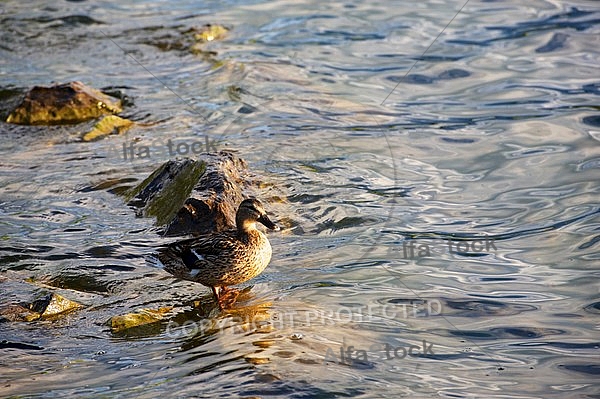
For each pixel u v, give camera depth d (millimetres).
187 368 23969
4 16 64000
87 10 65938
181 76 52062
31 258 31125
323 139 41906
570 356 25062
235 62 53719
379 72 53188
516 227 34188
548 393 23062
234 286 29312
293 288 29156
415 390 22938
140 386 23016
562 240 33062
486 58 55094
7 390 22859
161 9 66500
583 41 56875
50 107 45906
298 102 47156
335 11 65375
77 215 34812
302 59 55219
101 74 52750
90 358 24750
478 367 24375
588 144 42406
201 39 58938
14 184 37781
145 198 35750
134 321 26672
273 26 62156
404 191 37094
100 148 41906
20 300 27766
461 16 62906
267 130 43000
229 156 36312
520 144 42656
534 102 48125
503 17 62094
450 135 43750
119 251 31656
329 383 23047
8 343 25422
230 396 22328
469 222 34594
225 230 31016
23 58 55938
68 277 29797
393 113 46562
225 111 45875
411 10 65000
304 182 36875
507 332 26516
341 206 35188
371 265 30938
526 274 30516
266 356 24484
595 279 30031
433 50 56750
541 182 38344
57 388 22984
